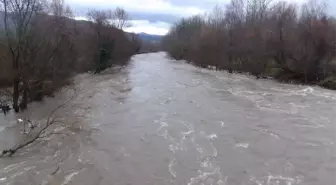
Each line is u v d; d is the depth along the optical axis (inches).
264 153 653.9
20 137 761.0
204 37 2682.1
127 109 1053.8
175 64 3026.6
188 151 666.2
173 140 735.7
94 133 796.6
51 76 1237.1
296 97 1224.2
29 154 656.4
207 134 775.1
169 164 603.8
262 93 1317.7
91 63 2177.7
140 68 2532.0
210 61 2554.1
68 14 1472.7
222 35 2539.4
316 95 1261.1
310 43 1595.7
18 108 1019.3
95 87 1517.0
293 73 1696.6
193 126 843.4
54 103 1151.0
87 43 2180.1
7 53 1056.8
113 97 1267.2
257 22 2261.3
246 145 699.4
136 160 625.9
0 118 935.7
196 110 1021.8
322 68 1562.5
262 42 1883.6
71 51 1523.1
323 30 1567.4
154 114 979.3
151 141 732.7
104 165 603.2
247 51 2058.3
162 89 1430.9
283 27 1786.4
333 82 1432.1
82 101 1190.3
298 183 526.0
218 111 1005.2
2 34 1057.5
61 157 642.2
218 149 675.4
